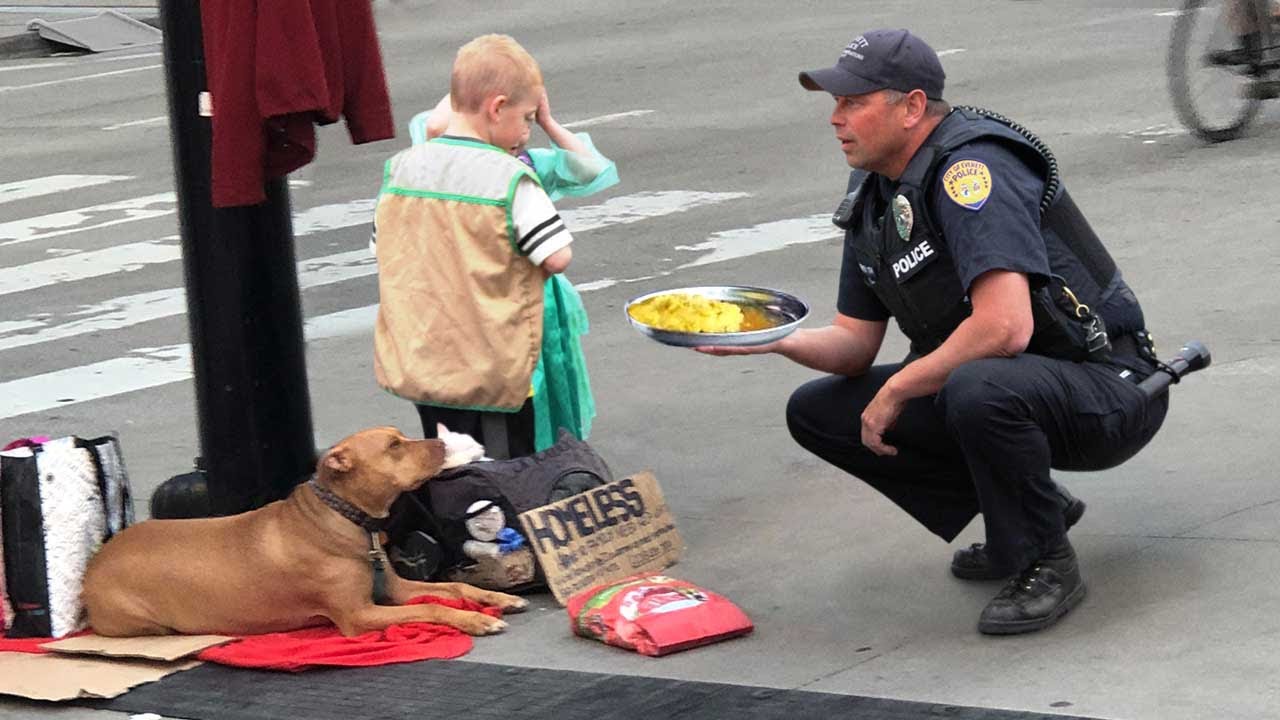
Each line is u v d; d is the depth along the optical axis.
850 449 5.12
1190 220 9.06
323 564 4.93
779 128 12.60
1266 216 9.00
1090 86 12.75
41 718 4.62
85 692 4.66
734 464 6.37
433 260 5.25
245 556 4.97
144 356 8.56
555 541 5.14
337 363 8.20
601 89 14.91
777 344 4.96
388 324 5.35
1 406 7.86
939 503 5.10
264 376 5.59
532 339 5.25
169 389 7.99
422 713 4.42
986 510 4.62
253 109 5.20
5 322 9.34
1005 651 4.54
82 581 5.12
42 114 16.39
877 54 4.57
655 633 4.70
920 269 4.66
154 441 7.24
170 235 11.16
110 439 5.30
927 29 16.25
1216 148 10.59
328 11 5.32
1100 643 4.51
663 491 6.14
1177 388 6.58
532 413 5.59
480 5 21.09
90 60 20.25
